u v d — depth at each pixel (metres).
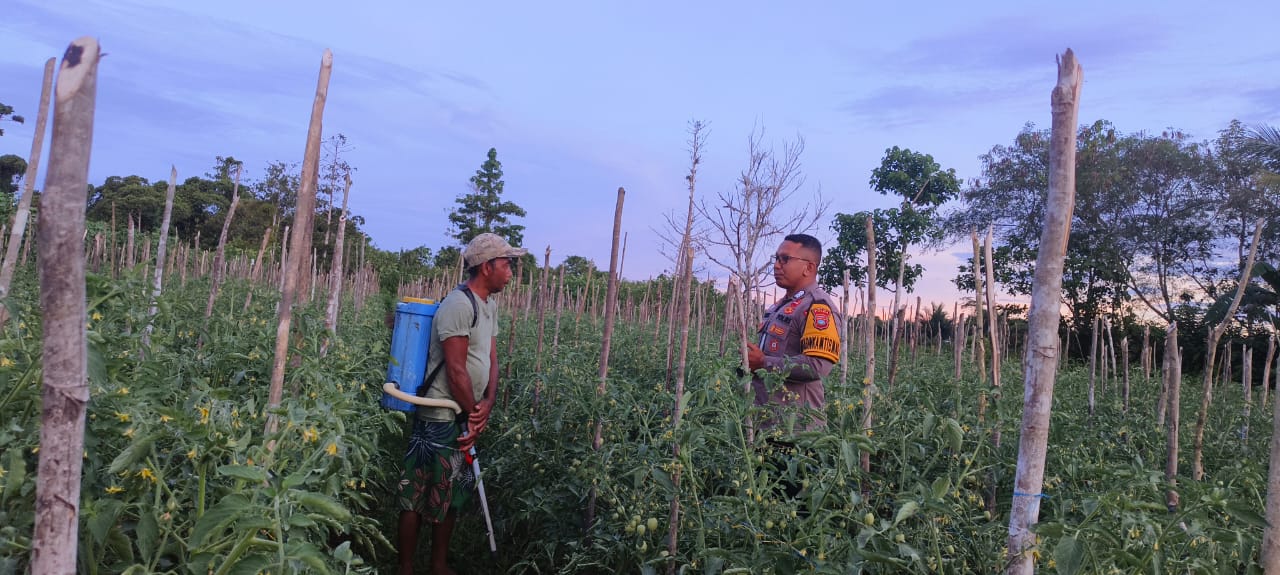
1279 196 21.83
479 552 4.45
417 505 3.84
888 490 2.94
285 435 2.32
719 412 3.21
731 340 7.44
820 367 3.68
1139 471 2.68
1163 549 2.36
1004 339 10.59
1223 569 2.54
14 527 2.00
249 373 3.71
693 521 3.08
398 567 3.95
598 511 4.10
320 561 1.95
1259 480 3.34
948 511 2.46
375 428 4.05
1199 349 21.08
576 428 4.55
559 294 5.76
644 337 8.14
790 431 2.96
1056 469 3.49
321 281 13.35
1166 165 25.14
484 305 3.98
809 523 2.68
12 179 27.23
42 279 1.42
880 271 22.53
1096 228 26.20
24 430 2.12
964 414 3.60
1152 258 26.39
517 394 5.21
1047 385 2.20
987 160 28.61
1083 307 26.02
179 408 2.58
